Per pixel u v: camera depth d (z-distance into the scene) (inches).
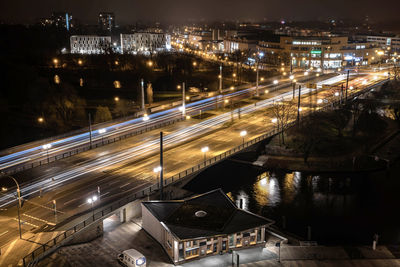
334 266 2679.6
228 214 2869.1
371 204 3809.1
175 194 3641.7
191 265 2581.2
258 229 2827.3
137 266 2429.9
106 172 3878.0
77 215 3016.7
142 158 4256.9
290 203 3804.1
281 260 2706.7
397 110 6466.5
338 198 3927.2
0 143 5546.3
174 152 4436.5
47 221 2942.9
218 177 4372.5
